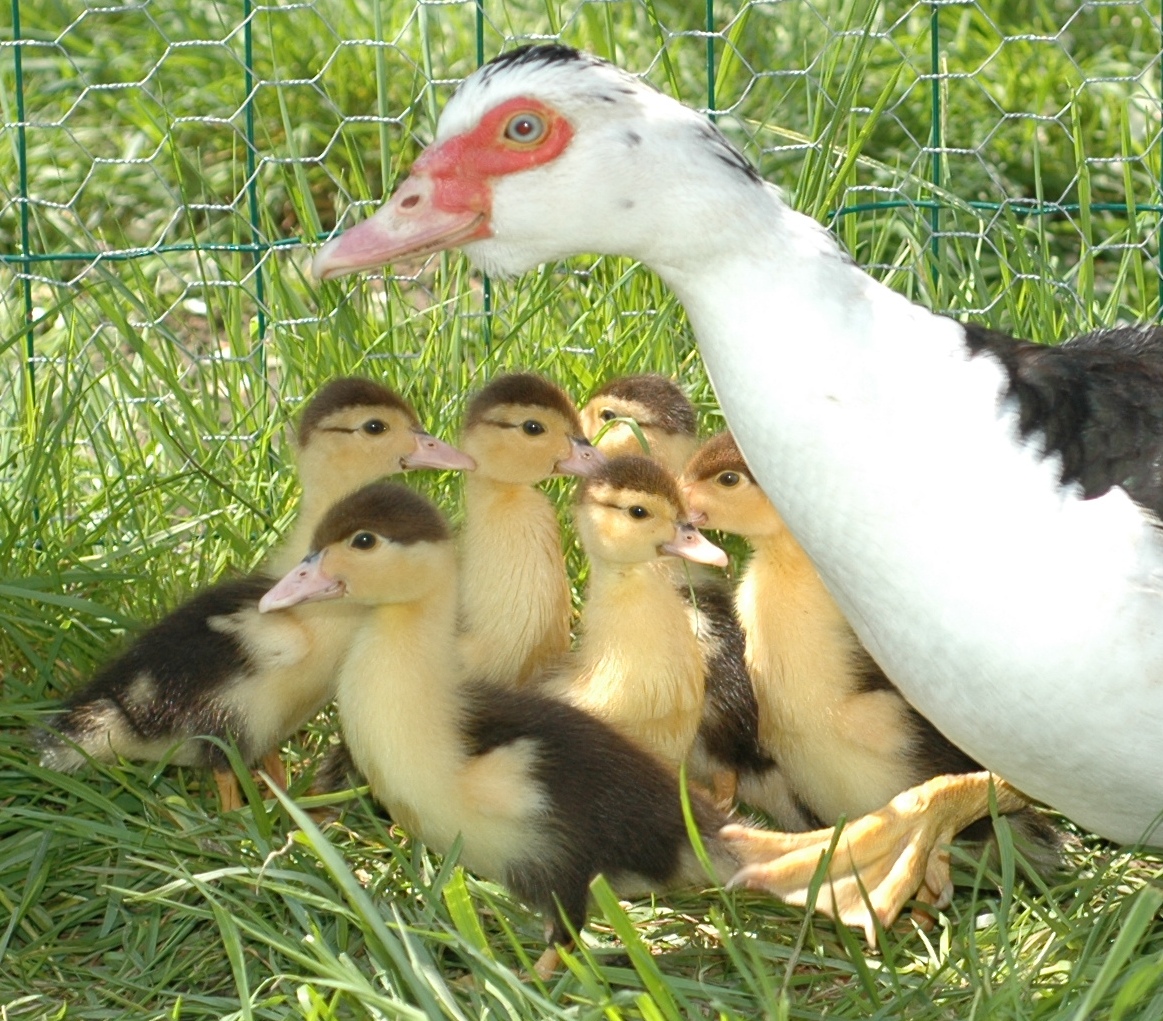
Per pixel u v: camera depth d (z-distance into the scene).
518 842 4.75
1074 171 8.52
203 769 5.43
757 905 5.02
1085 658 4.02
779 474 4.15
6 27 8.97
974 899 4.68
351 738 4.91
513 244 4.20
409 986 4.21
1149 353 4.46
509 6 8.79
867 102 8.62
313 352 6.56
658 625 5.20
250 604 5.33
